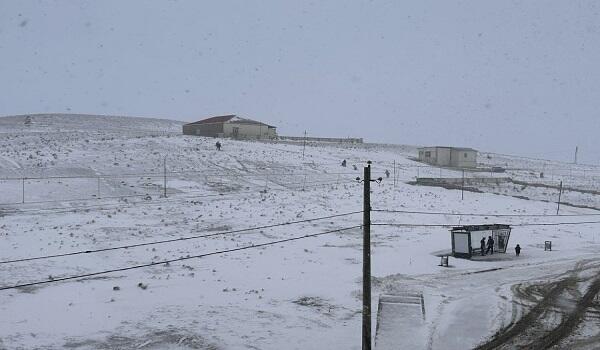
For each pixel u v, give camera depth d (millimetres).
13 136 104000
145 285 28562
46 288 27422
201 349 20750
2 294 25984
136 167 71938
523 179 97750
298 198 61719
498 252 45344
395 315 25844
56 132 118938
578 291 32125
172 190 61750
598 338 23281
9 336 20828
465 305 28406
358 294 29406
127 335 21734
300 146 106125
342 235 47188
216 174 72375
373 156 106125
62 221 44469
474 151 107875
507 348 21891
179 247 38312
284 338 22453
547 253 45469
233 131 111438
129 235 40906
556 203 73375
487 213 62844
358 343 22266
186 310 25172
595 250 47406
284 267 34812
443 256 38719
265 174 75250
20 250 34375
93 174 66062
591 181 106438
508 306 28453
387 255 40656
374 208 59531
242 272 32938
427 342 22484
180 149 87125
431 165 104875
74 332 21734
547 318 26344
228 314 24953
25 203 51062
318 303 27531
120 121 186750
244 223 48250
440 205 64188
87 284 28547
